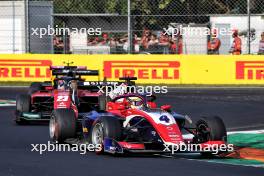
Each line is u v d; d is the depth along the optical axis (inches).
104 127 1528.1
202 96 2930.6
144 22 3777.1
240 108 2561.5
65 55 3383.4
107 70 3373.5
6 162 1428.4
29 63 3395.7
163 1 3784.5
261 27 3794.3
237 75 3376.0
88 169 1337.4
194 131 1631.4
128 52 3415.4
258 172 1332.4
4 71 3408.0
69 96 2028.8
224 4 3932.1
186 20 3833.7
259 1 3897.6
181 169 1349.7
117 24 3791.8
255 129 2071.9
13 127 2105.1
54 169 1336.1
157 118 1531.7
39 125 2162.9
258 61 3371.1
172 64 3368.6
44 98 2305.6
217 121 1541.6
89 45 3720.5
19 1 3585.1
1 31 3595.0
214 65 3371.1
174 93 3041.3
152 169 1344.7
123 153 1555.1
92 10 3882.9
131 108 1638.8
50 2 3543.3
